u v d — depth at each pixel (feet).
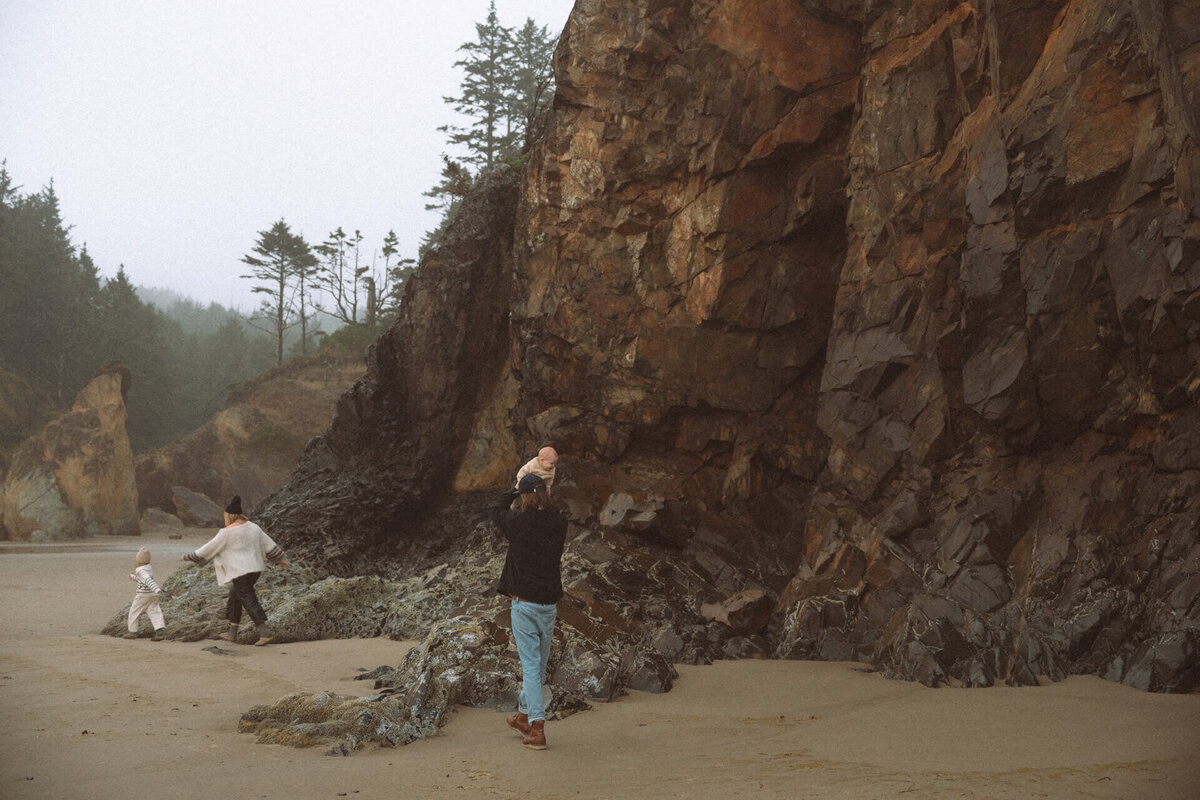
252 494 180.65
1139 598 21.81
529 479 17.28
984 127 30.01
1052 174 26.04
